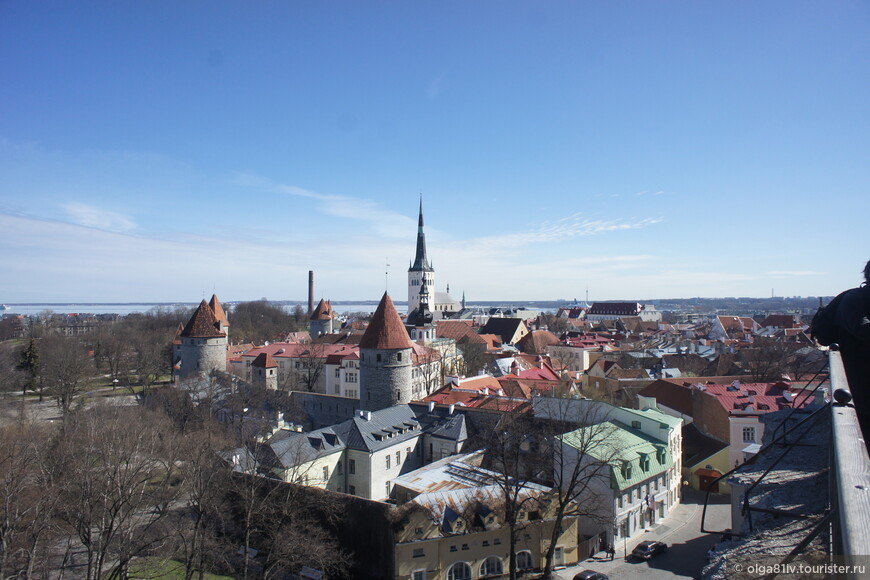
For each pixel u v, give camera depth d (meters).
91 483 39.38
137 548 39.84
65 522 42.59
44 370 107.31
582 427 50.84
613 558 47.16
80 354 117.81
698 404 70.25
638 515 51.81
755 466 16.95
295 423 82.31
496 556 44.94
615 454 48.66
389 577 43.53
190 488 48.03
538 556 45.81
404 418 67.94
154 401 86.69
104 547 37.09
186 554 43.19
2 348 135.50
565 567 45.91
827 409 18.06
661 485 55.28
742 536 13.04
